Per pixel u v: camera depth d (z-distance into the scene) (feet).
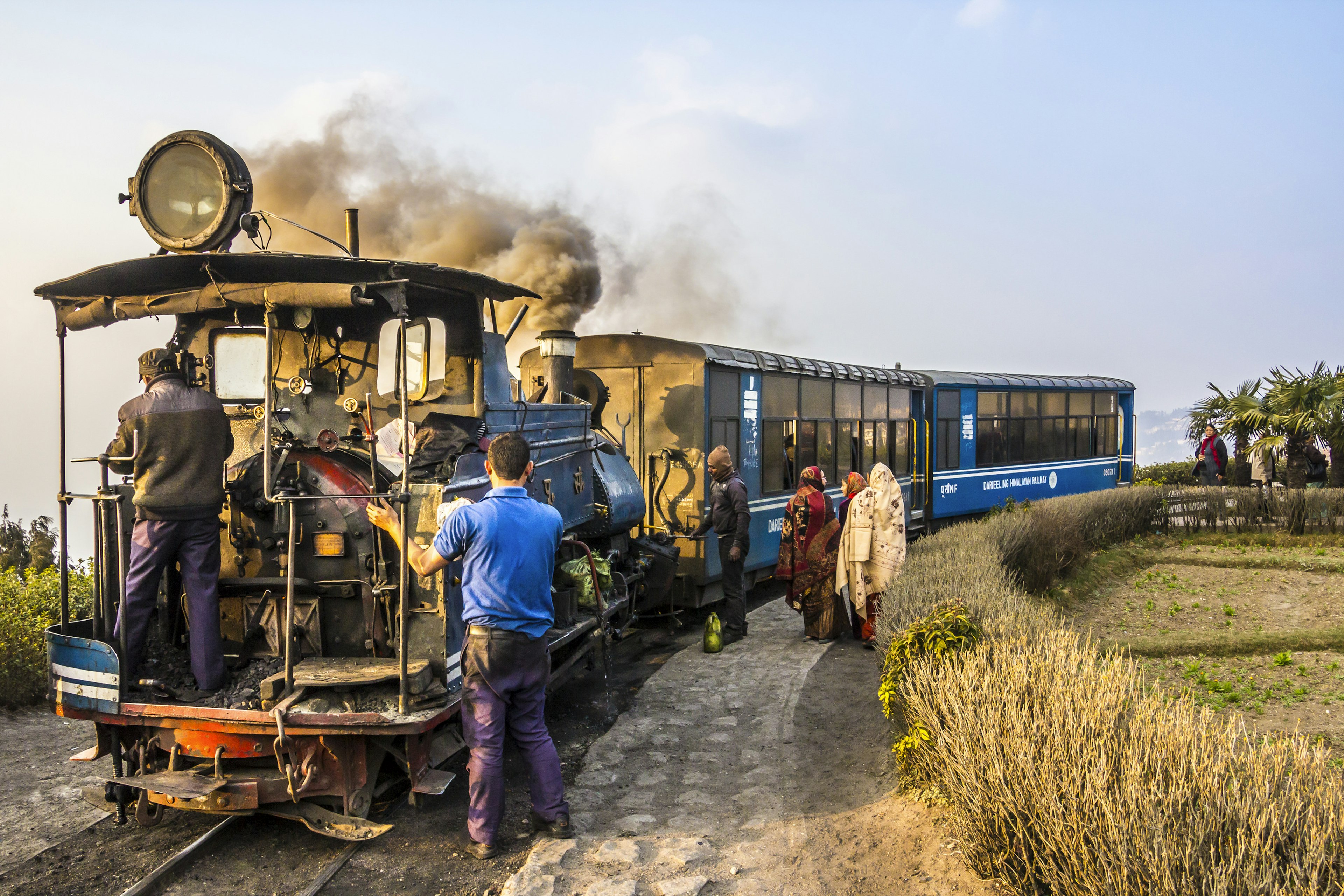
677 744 20.34
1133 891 9.74
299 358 19.19
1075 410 73.26
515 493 15.21
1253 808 10.03
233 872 14.28
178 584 16.76
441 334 18.75
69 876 14.21
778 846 14.56
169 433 15.03
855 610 28.99
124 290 17.44
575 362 36.91
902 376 54.70
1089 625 31.50
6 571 31.89
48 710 23.95
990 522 38.24
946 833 14.10
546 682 15.44
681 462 34.68
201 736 15.15
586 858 14.34
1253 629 29.81
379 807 16.34
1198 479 65.36
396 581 15.99
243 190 16.90
